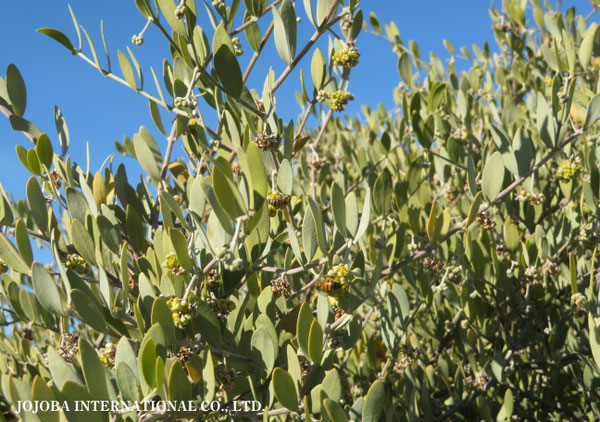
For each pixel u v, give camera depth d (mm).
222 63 1942
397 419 3059
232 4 2307
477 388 3176
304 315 1732
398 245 2605
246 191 1507
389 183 2586
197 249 2057
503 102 4695
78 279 1799
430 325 3877
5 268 2145
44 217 1991
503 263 3002
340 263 2000
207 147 2607
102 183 2299
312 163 3225
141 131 2658
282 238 2172
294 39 2273
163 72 2652
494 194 2363
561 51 4055
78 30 2484
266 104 2391
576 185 3760
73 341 2119
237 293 2229
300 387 1722
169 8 2051
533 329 3332
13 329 2949
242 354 1975
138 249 2219
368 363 3180
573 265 2295
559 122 2369
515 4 4926
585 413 3582
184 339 1963
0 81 2480
